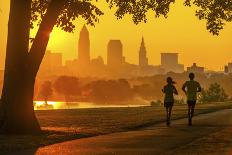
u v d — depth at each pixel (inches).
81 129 1872.5
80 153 1267.2
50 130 1803.6
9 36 1771.7
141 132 1777.8
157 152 1280.8
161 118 2400.3
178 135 1670.8
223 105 3688.5
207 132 1769.2
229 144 1423.5
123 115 2637.8
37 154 1258.0
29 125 1752.0
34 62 1771.7
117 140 1535.4
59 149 1341.0
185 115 2591.0
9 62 1766.7
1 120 1754.4
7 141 1505.9
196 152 1273.4
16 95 1755.7
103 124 2098.9
